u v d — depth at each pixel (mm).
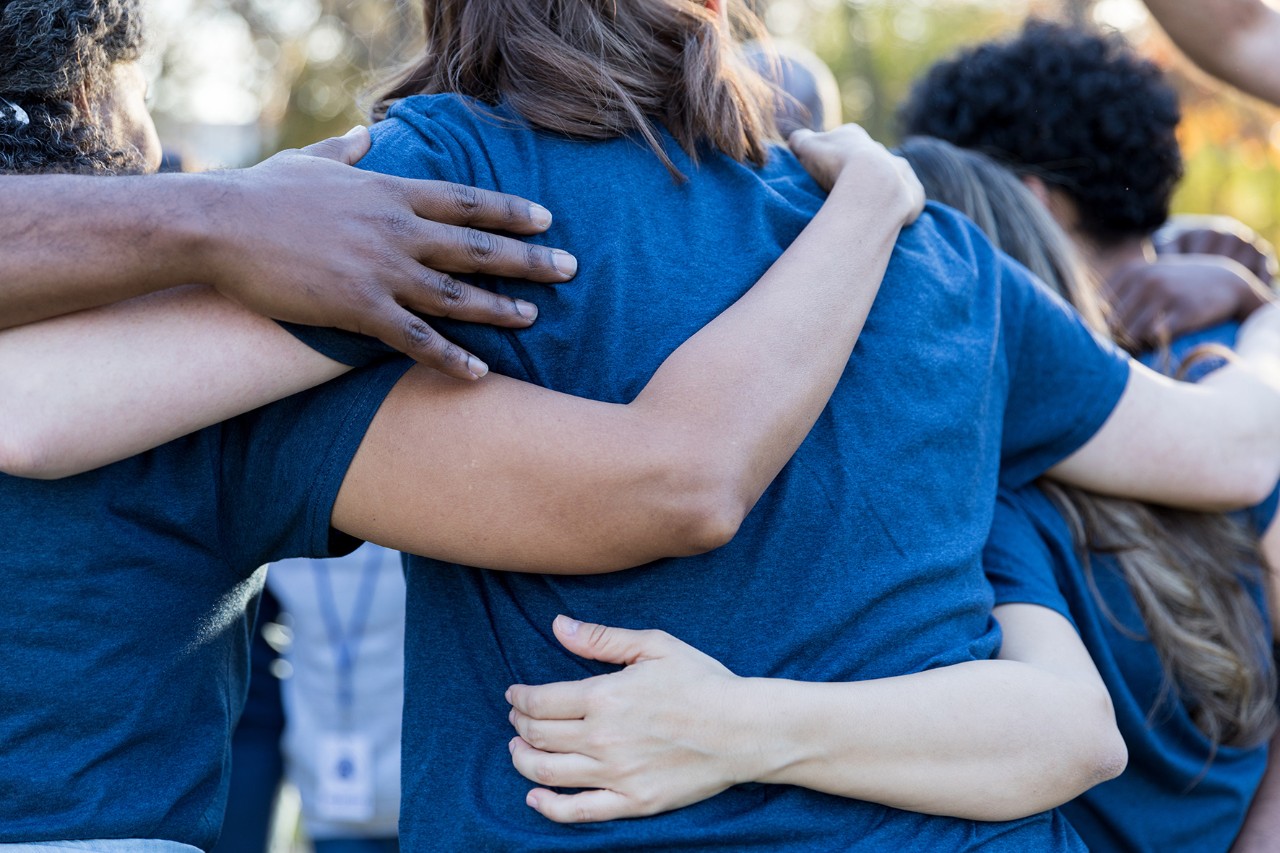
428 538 1169
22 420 1050
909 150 1923
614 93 1306
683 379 1166
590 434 1132
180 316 1112
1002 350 1461
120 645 1183
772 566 1231
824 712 1188
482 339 1195
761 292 1234
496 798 1226
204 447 1202
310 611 2854
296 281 1076
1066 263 1807
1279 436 1625
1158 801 1652
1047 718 1270
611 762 1174
